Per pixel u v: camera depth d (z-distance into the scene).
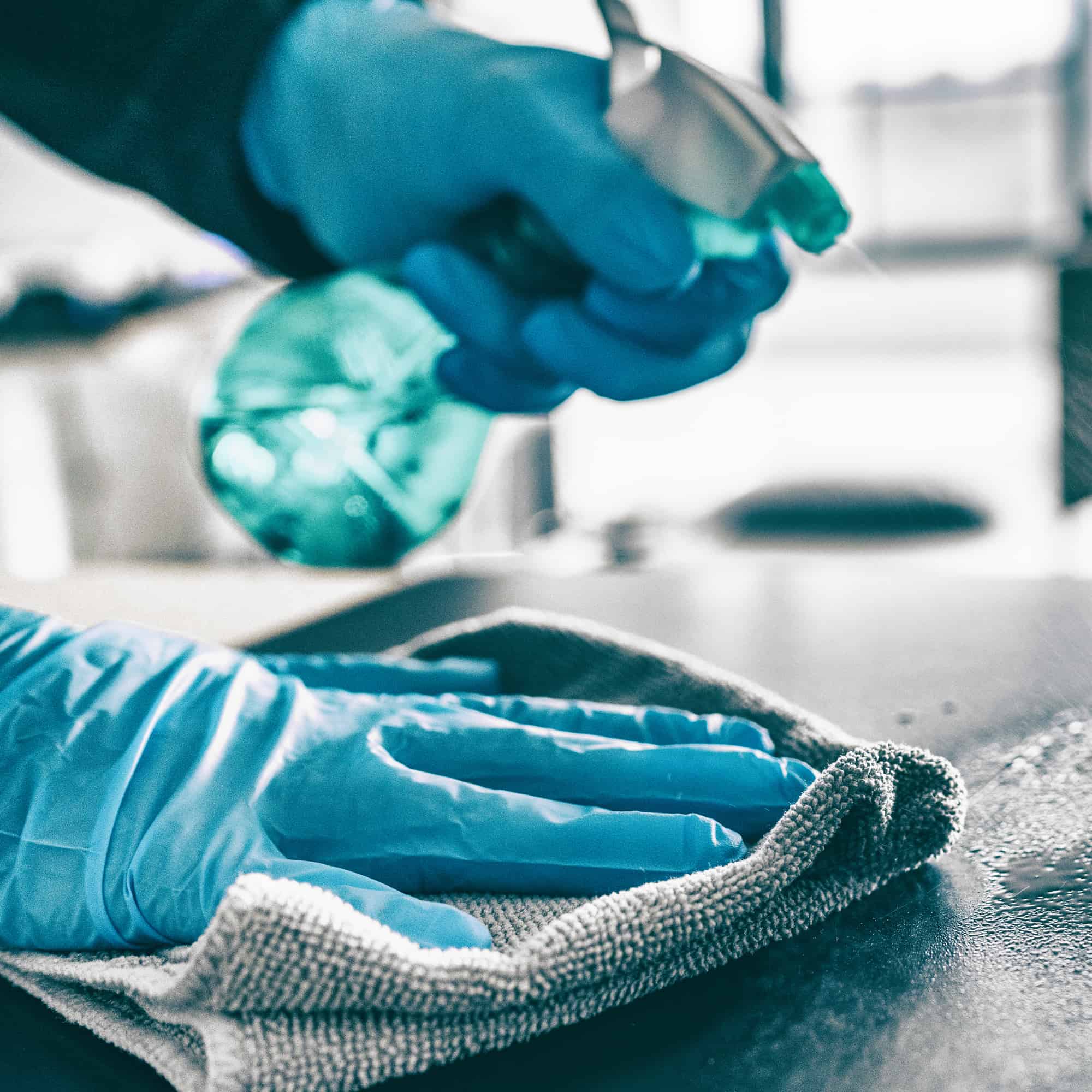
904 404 4.99
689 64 0.51
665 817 0.51
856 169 6.95
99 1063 0.47
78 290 1.17
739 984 0.48
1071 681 0.66
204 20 0.62
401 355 0.59
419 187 0.60
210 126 0.64
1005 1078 0.44
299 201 0.66
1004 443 3.99
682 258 0.53
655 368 0.56
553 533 1.71
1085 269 1.56
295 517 0.60
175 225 1.66
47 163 1.60
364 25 0.62
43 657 0.56
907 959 0.48
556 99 0.54
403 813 0.52
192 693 0.55
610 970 0.46
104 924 0.50
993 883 0.52
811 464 3.69
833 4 6.26
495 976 0.45
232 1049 0.43
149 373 1.25
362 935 0.44
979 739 0.61
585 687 0.63
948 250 6.80
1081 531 1.66
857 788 0.49
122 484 1.34
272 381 0.58
